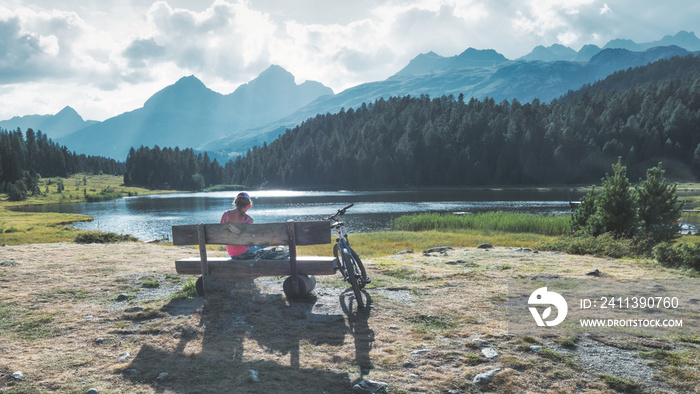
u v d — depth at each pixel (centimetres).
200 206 9600
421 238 2362
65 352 363
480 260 878
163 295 545
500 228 3136
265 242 516
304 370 327
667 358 334
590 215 1550
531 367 322
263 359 349
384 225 4438
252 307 491
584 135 16712
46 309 481
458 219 3528
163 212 7856
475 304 499
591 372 312
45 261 780
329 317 456
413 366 331
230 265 533
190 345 382
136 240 1520
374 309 482
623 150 15125
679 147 14775
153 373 323
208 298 524
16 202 12638
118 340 392
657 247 851
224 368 332
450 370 322
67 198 14162
